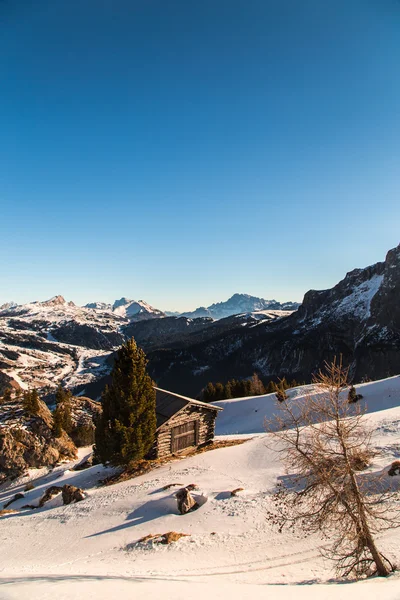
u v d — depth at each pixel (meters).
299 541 17.92
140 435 31.80
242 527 19.95
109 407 32.81
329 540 17.53
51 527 25.19
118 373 32.34
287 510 20.53
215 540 19.03
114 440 31.62
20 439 45.84
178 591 10.92
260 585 12.73
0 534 25.77
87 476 35.22
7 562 20.62
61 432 49.66
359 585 11.95
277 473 26.25
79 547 21.20
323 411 14.06
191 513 22.50
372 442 28.53
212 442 38.62
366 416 38.44
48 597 9.89
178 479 27.98
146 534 21.00
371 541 13.42
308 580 13.97
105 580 13.27
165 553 18.33
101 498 27.97
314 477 14.26
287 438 15.05
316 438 14.27
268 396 73.94
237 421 66.38
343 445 13.70
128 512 24.47
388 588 11.15
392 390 57.97
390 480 20.94
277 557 16.70
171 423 35.50
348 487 13.34
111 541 21.03
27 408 50.78
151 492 26.48
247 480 26.09
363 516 13.48
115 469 34.50
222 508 22.31
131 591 10.77
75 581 12.84
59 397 60.69
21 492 38.09
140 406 32.06
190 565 16.70
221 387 94.81
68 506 28.33
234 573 15.42
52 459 46.25
